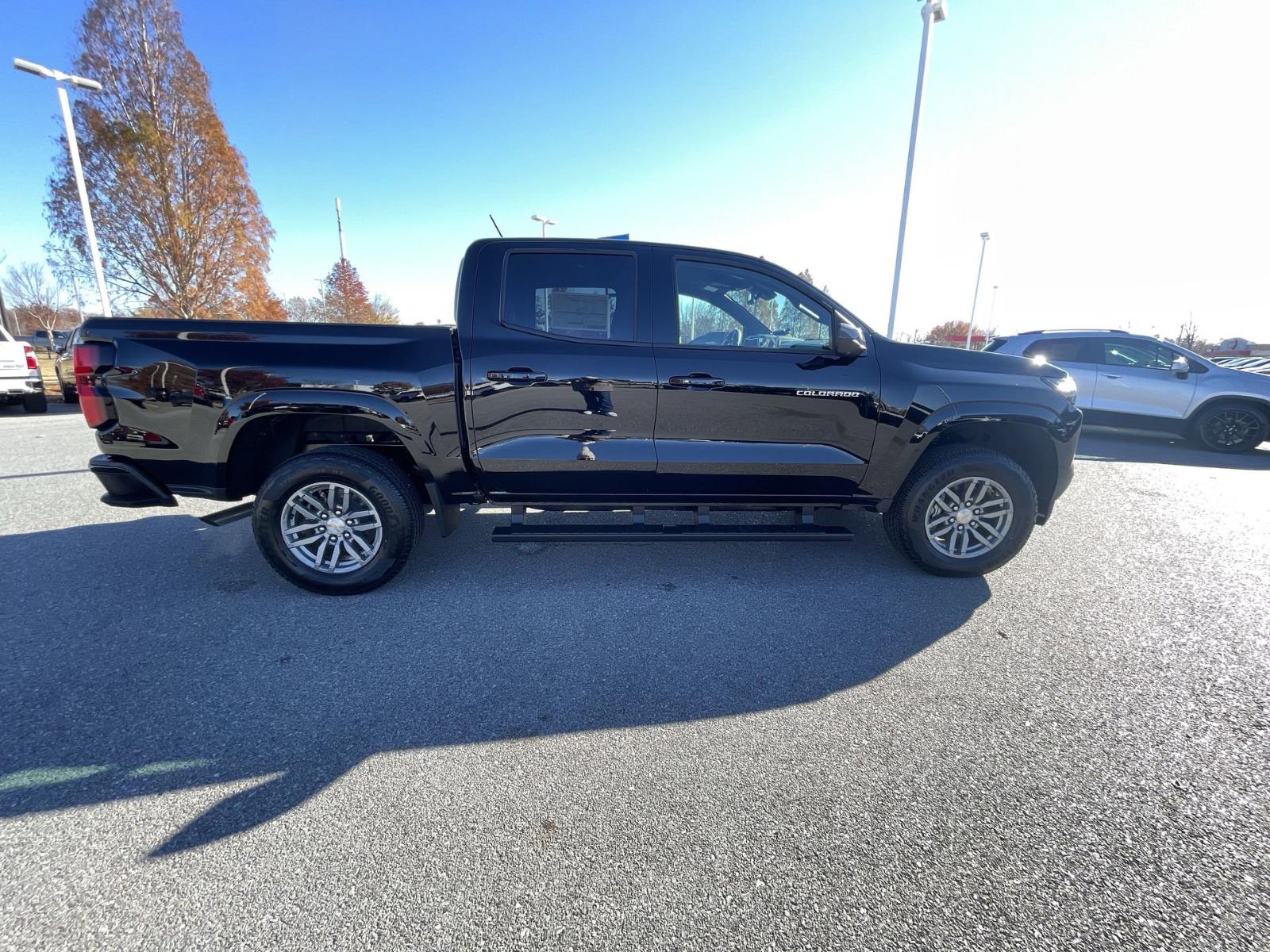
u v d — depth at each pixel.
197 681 2.50
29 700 2.36
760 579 3.59
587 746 2.12
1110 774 2.00
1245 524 4.78
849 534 3.47
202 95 18.45
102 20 16.72
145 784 1.92
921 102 11.88
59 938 1.42
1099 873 1.63
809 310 3.40
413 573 3.64
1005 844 1.72
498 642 2.84
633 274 3.27
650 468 3.31
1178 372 8.55
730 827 1.77
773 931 1.46
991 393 3.37
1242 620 3.12
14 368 10.91
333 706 2.34
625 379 3.18
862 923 1.49
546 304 3.23
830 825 1.78
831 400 3.29
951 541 3.56
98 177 17.34
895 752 2.10
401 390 3.07
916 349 3.47
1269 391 7.96
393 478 3.19
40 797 1.85
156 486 3.14
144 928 1.45
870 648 2.81
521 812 1.82
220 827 1.75
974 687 2.50
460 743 2.14
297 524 3.26
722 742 2.15
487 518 4.70
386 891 1.56
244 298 20.28
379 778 1.96
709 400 3.23
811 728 2.23
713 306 3.41
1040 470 3.68
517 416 3.19
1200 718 2.31
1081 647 2.84
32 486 5.74
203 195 18.77
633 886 1.58
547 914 1.50
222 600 3.26
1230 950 1.43
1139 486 6.13
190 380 2.99
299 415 3.16
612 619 3.08
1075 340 9.27
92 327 3.00
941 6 11.37
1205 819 1.82
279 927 1.46
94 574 3.59
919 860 1.67
